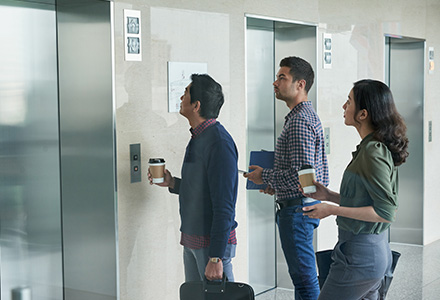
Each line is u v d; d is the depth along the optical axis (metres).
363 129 2.35
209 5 2.35
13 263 2.37
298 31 2.52
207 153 2.35
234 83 2.40
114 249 2.33
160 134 2.30
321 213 2.40
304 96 2.50
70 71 2.38
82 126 2.35
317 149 2.45
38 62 2.36
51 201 2.45
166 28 2.28
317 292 2.43
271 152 2.42
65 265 2.49
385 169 2.28
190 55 2.32
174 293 2.37
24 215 2.38
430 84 2.82
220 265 2.37
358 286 2.34
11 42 2.29
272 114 2.47
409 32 2.79
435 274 2.85
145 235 2.32
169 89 2.30
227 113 2.38
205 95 2.33
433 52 2.84
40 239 2.43
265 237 2.42
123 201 2.29
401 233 2.78
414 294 2.79
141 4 2.24
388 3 2.73
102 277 2.38
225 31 2.38
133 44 2.24
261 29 2.46
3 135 2.30
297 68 2.49
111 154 2.28
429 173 2.83
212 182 2.35
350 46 2.64
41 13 2.35
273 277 2.43
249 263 2.41
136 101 2.26
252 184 2.40
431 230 2.84
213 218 2.36
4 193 2.33
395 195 2.29
